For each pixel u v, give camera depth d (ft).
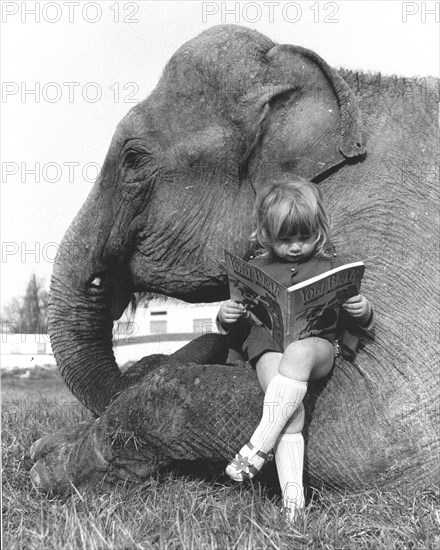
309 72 18.92
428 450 16.81
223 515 14.92
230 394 16.84
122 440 17.20
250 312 16.31
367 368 17.16
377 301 17.53
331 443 16.93
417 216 18.22
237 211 19.19
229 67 19.03
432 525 14.71
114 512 15.47
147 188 19.47
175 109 19.38
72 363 20.84
